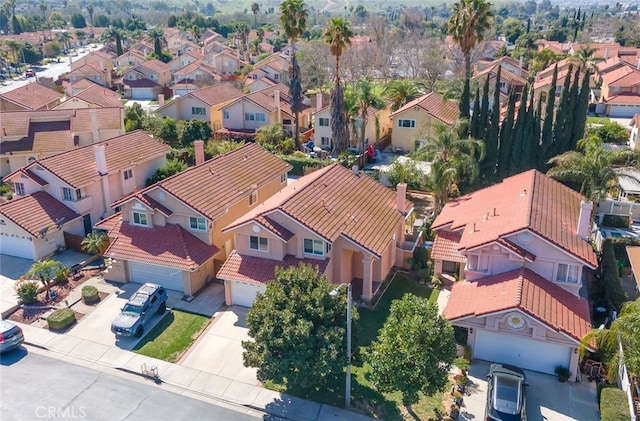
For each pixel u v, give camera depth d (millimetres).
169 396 24141
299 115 70125
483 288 27250
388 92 67062
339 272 31656
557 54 101750
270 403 23656
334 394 24188
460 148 40938
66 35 184750
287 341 21344
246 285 30672
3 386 24578
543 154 43219
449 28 48438
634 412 21250
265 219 30422
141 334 28547
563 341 24141
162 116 70938
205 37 172750
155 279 33562
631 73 82875
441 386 21453
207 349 27406
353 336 23062
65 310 30078
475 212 33250
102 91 79750
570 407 23109
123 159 44375
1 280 34438
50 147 52938
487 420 21594
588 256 26422
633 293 31750
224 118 68812
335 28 52156
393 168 49625
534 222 27688
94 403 23578
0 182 50906
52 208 38844
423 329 21172
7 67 136375
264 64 105750
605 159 35562
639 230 39688
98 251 37188
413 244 37969
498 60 93188
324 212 31922
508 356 25797
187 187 34812
